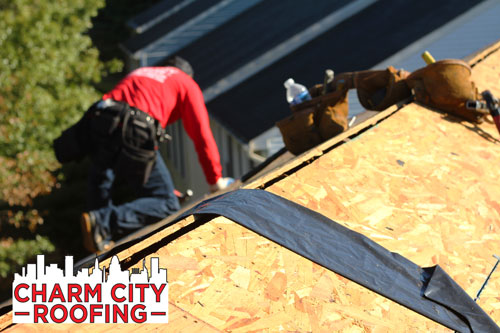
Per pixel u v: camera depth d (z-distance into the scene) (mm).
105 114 5574
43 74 14695
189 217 2996
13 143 13805
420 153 4176
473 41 15703
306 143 4828
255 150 14688
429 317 2670
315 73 17047
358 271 2814
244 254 2768
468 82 4762
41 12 14883
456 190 3830
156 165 5957
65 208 20469
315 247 2900
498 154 4461
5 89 13703
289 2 25297
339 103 4727
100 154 5738
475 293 2979
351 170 3760
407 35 16625
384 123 4477
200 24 26906
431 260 3135
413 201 3611
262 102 16453
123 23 44656
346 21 19828
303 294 2605
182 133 21938
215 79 18984
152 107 5668
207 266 2672
